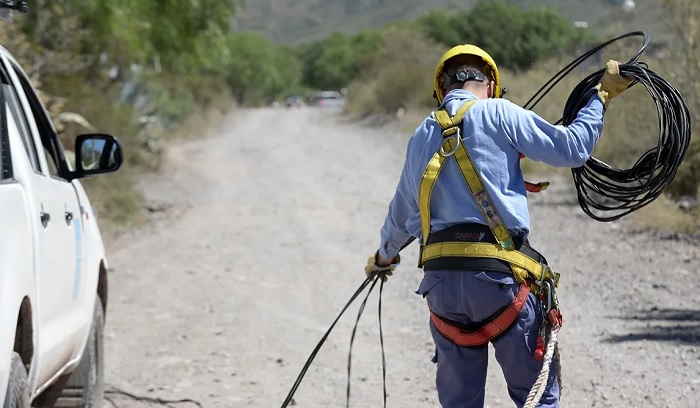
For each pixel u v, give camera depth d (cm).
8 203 739
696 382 1192
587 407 1121
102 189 2894
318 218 2847
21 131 898
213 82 10219
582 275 1867
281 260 2192
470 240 705
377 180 3762
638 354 1319
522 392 721
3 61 920
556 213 2611
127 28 3766
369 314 1652
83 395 1073
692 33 2600
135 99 4328
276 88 18725
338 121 7800
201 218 2897
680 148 766
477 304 702
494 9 8738
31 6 3177
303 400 1189
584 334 1437
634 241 2170
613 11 3328
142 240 2503
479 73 755
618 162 2666
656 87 755
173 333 1543
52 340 853
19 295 718
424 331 1520
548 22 8575
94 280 1084
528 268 704
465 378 733
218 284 1933
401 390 1222
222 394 1222
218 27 4416
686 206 2397
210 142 6122
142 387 1254
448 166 716
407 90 7181
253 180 3944
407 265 2069
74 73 3603
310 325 1584
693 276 1808
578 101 780
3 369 666
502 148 710
